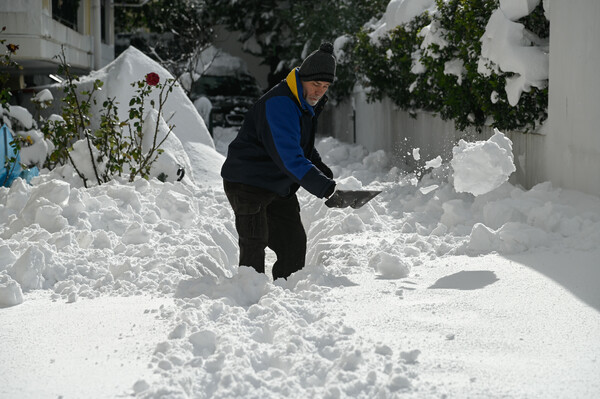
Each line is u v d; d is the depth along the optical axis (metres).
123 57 12.75
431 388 2.99
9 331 3.94
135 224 6.36
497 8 8.55
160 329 3.85
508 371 3.17
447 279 4.88
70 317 4.19
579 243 5.52
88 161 9.05
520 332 3.69
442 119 11.05
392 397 2.90
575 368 3.19
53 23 15.44
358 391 2.98
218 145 22.84
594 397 2.89
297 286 4.86
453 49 9.75
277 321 3.80
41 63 15.83
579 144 6.89
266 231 5.20
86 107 9.62
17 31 13.98
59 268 5.29
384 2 19.12
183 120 12.49
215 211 8.48
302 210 8.63
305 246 5.52
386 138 15.57
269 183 5.09
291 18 27.77
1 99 10.06
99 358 3.44
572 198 6.63
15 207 7.37
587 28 6.67
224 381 3.03
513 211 6.32
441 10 9.86
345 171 13.49
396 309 4.14
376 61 14.54
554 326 3.77
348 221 7.16
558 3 7.25
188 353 3.40
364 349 3.36
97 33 21.52
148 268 5.48
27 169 9.79
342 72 19.25
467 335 3.66
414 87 11.97
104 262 5.64
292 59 27.00
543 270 4.91
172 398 2.84
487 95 8.77
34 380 3.19
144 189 8.25
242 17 31.30
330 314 4.05
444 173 9.80
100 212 6.81
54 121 9.85
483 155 5.71
